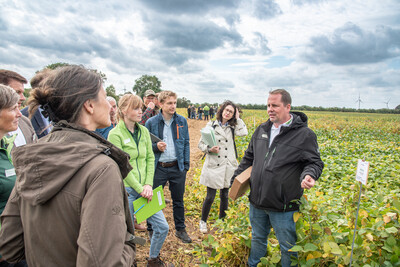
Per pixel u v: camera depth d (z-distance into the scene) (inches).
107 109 52.1
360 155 344.2
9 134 93.8
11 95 75.7
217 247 121.3
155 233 120.5
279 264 116.1
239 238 127.5
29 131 105.5
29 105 47.1
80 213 41.3
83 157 42.1
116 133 118.5
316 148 101.1
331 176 243.8
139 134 125.2
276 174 102.5
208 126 164.4
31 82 100.7
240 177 114.2
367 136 622.8
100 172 42.2
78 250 39.2
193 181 263.4
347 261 96.3
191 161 362.9
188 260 135.4
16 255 49.9
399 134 722.2
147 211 114.2
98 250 38.6
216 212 191.2
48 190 40.2
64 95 45.4
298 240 105.8
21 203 47.1
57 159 40.7
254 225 116.0
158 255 124.3
